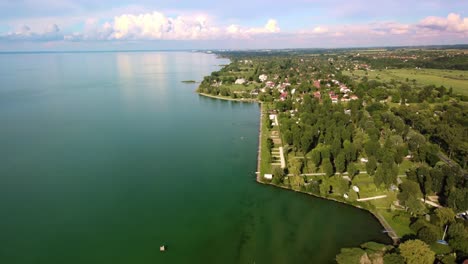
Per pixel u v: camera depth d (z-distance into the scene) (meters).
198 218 98.50
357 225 93.88
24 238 88.81
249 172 130.00
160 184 119.88
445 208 89.19
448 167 112.75
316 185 110.88
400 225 92.00
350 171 118.25
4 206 104.44
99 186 118.25
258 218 98.44
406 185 101.38
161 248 83.75
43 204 105.69
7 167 133.25
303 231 91.69
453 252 77.69
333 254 81.62
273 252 83.00
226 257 81.50
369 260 73.69
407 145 148.38
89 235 90.12
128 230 92.38
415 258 69.81
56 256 81.81
